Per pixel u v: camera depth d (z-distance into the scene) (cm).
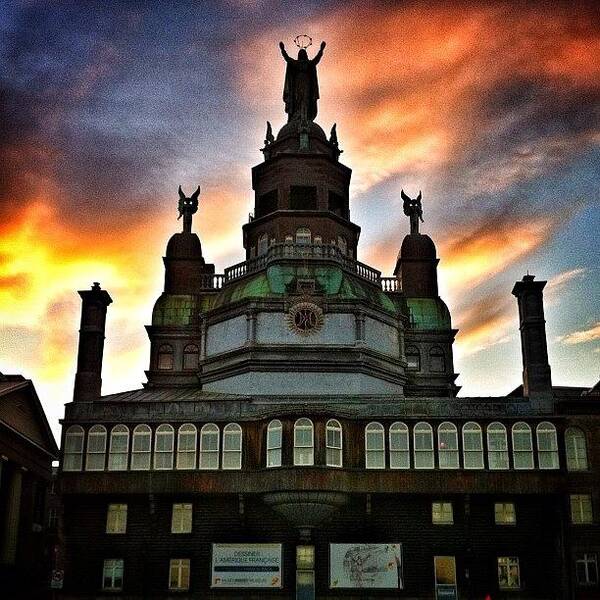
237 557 5047
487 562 5041
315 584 4981
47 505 6825
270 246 6462
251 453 5169
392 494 5066
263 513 5131
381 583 4975
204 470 5141
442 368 6744
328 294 6122
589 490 5097
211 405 5347
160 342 6694
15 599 5975
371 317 6144
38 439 6519
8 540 5912
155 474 5147
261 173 7106
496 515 5138
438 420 5203
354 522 5094
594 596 4909
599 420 5247
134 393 5884
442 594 4909
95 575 5066
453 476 5088
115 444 5244
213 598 4994
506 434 5188
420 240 7238
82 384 5588
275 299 6031
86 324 5750
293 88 7494
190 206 7275
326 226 6738
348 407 5316
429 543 5069
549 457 5141
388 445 5141
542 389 5375
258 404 5356
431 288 7094
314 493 4925
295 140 7206
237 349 5972
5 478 6003
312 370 5884
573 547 4991
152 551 5094
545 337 5519
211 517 5144
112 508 5212
